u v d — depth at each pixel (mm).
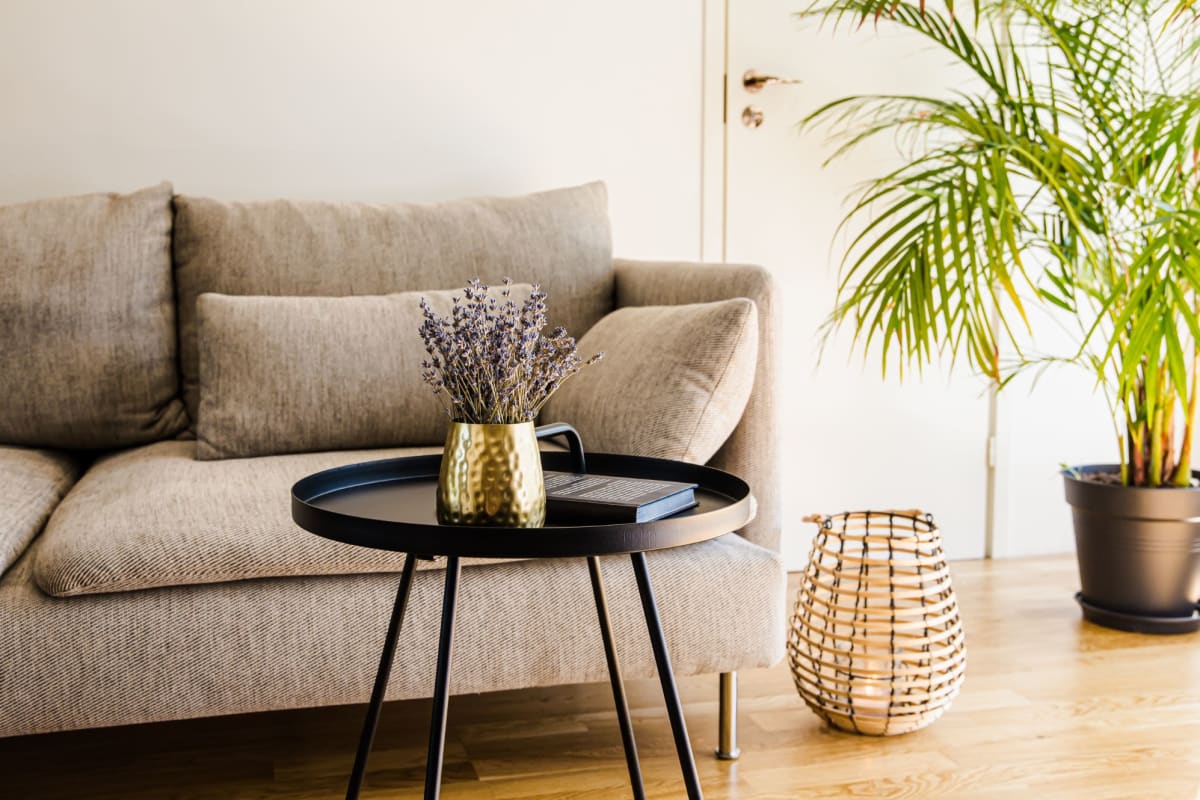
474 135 2594
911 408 2891
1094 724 1848
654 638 1129
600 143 2658
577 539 1025
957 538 2969
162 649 1475
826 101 2758
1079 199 2299
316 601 1527
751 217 2748
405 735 1810
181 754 1732
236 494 1608
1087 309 2928
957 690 1823
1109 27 2736
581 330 2295
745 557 1688
